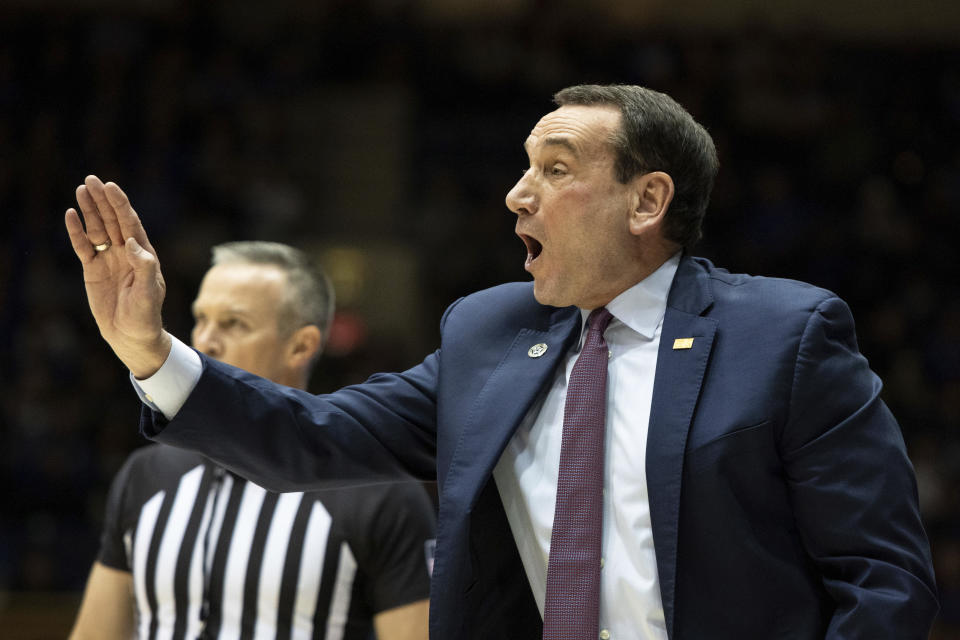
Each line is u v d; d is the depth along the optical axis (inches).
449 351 303.9
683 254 300.0
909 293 1395.2
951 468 1171.3
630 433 274.8
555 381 293.6
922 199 1513.3
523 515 285.3
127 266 268.8
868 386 270.1
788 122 1533.0
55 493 1064.2
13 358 1202.0
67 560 951.6
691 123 298.5
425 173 1530.5
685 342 275.3
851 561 254.5
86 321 1250.0
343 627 376.2
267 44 1577.3
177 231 1339.8
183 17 1572.3
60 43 1501.0
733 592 257.4
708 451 260.7
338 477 296.7
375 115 1552.7
